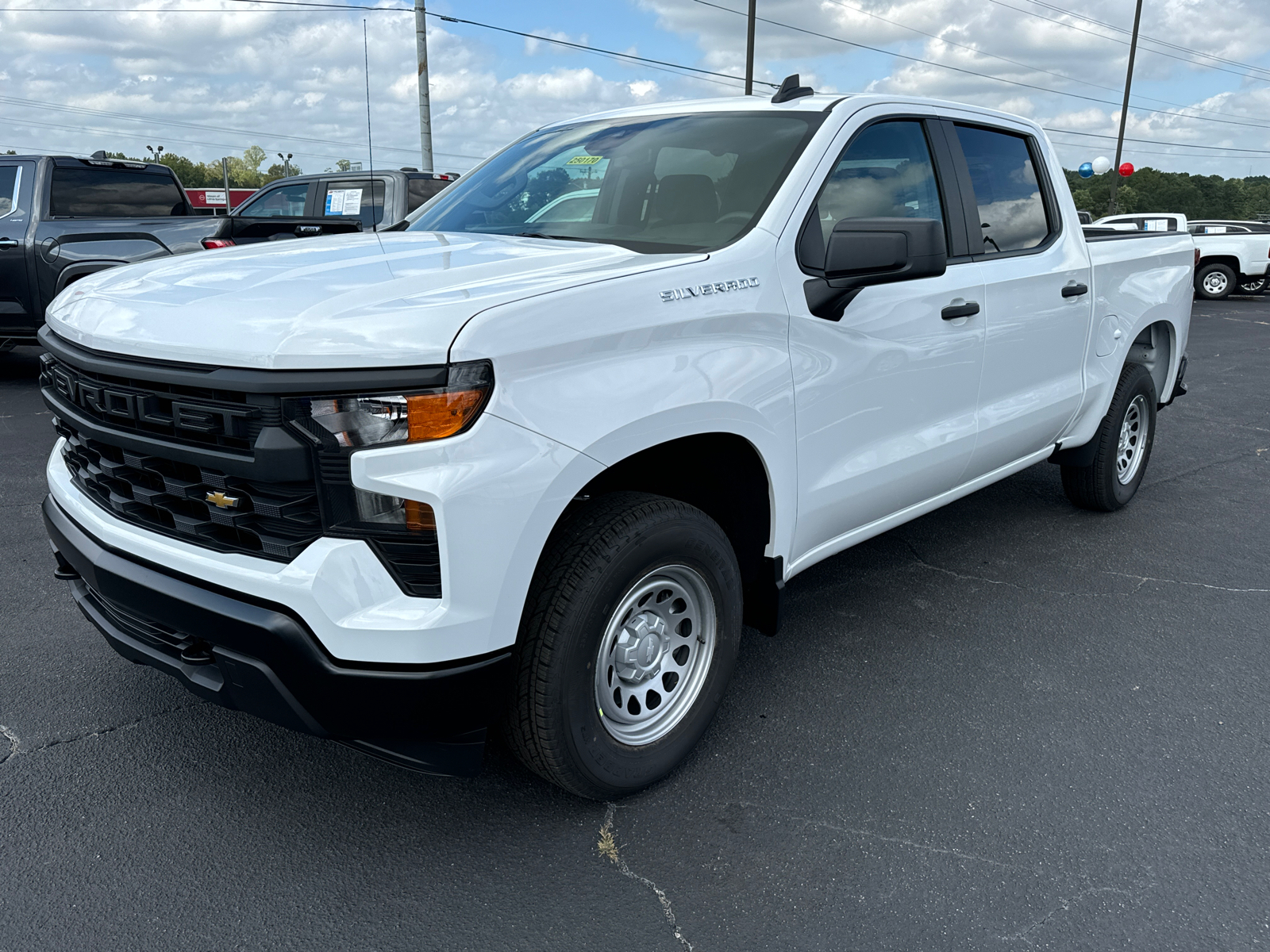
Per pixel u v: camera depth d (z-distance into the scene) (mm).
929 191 3535
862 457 3203
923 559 4570
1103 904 2260
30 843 2422
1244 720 3119
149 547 2301
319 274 2441
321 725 2139
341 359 1987
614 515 2402
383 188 9195
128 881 2297
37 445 6457
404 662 2068
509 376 2098
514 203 3436
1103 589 4223
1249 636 3760
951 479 3768
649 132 3430
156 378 2150
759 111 3311
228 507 2146
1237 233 21453
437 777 2752
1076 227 4434
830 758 2871
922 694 3270
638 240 2959
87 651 3469
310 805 2609
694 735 2752
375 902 2252
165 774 2736
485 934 2160
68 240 8234
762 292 2719
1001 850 2457
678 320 2461
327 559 2039
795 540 3002
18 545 4523
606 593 2359
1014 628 3807
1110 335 4633
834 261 2680
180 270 2645
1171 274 5215
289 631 2061
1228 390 9641
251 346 2033
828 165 3061
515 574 2146
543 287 2248
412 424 2002
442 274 2387
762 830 2531
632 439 2330
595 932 2168
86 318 2449
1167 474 6270
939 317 3408
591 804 2641
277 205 10000
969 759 2875
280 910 2219
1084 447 4938
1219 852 2453
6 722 2982
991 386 3822
